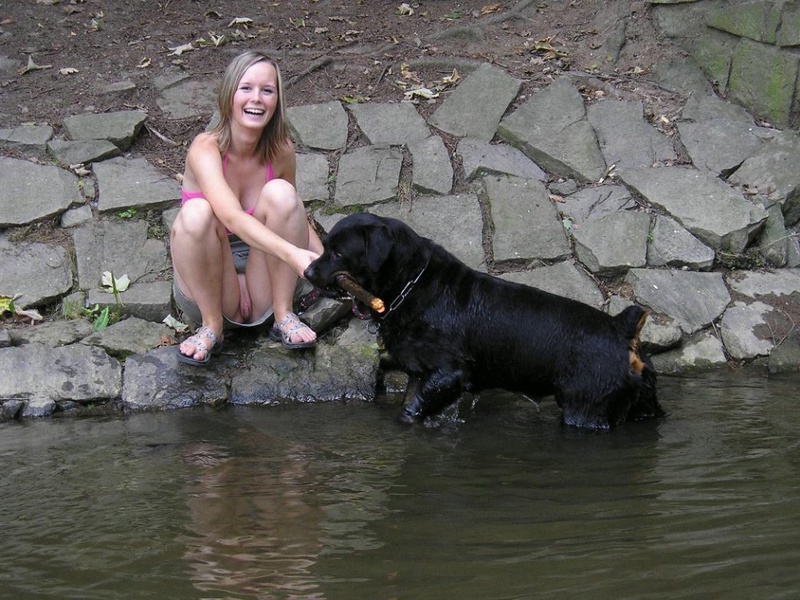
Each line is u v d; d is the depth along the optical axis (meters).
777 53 6.50
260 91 4.49
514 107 6.60
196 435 4.09
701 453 3.69
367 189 5.83
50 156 6.00
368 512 3.14
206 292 4.57
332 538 2.92
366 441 3.98
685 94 6.82
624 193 5.91
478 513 3.11
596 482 3.39
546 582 2.57
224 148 4.59
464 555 2.77
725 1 6.86
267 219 4.59
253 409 4.53
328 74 7.09
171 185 5.78
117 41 7.53
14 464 3.71
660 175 6.02
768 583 2.52
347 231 4.16
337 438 4.03
